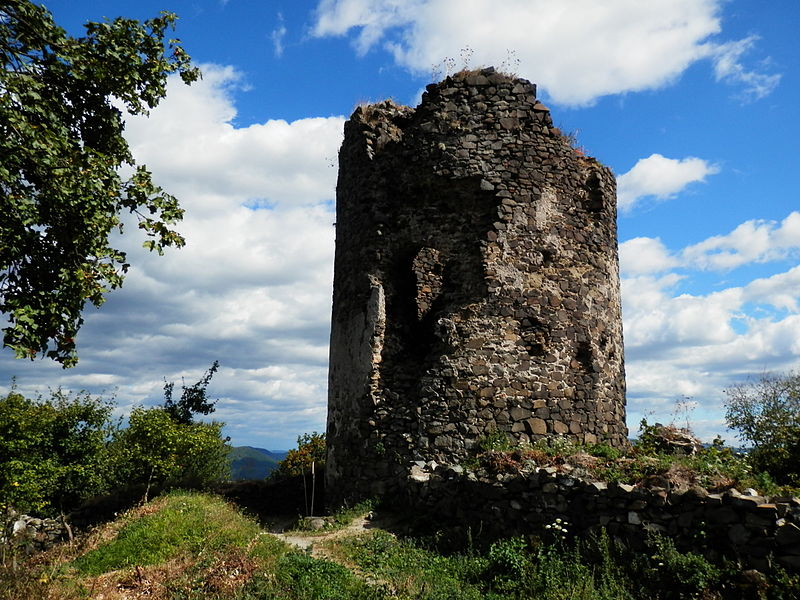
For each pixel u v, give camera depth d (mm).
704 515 6578
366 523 9812
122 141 9406
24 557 9320
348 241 12914
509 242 11406
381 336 11734
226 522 9375
